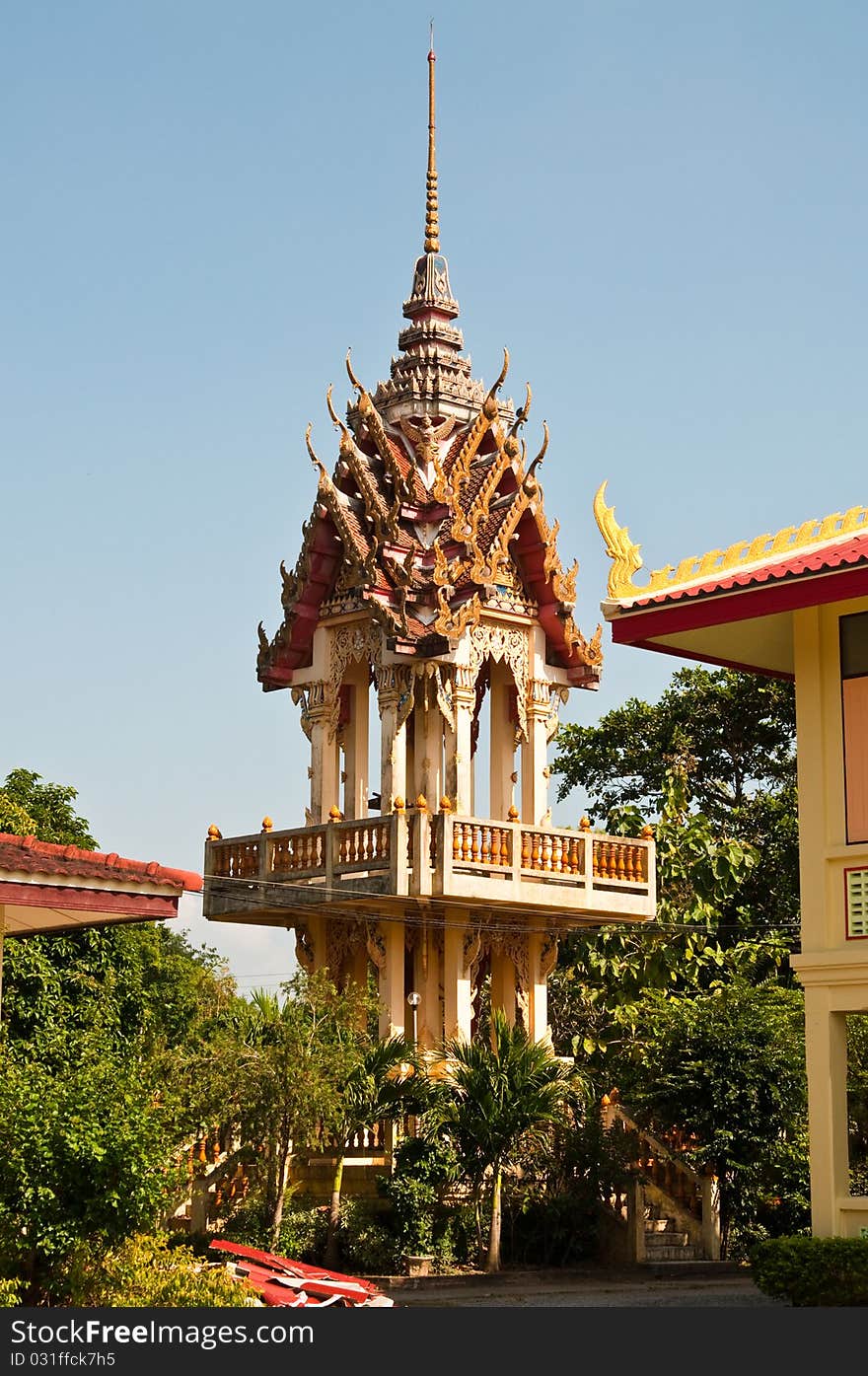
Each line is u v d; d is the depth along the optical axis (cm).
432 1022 3272
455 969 3222
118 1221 1866
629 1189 3123
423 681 3316
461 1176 2980
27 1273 1848
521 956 3369
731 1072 3139
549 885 3238
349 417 3462
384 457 3403
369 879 3127
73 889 1880
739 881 4041
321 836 3234
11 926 2225
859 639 2222
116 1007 3634
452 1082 3020
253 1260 2255
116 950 3691
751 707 4878
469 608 3262
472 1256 2958
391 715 3284
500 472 3400
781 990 3394
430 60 3697
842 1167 2158
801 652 2259
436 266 3606
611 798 4981
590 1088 3212
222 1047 2806
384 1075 2939
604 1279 2950
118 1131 1873
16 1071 1919
